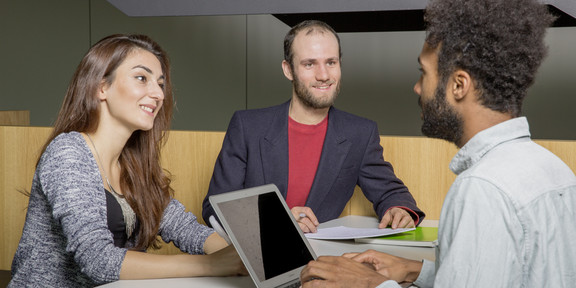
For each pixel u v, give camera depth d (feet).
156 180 5.34
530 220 2.70
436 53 3.16
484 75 2.95
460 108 3.08
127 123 4.85
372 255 4.00
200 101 21.90
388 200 6.13
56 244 4.63
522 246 2.72
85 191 4.36
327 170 6.50
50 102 21.97
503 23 2.93
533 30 2.95
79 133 4.71
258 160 6.59
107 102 4.85
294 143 6.64
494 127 2.96
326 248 4.82
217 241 5.07
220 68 21.72
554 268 2.71
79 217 4.23
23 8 21.85
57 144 4.55
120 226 4.92
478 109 3.01
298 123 6.64
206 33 21.67
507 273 2.71
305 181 6.61
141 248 5.17
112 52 4.82
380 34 20.22
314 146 6.61
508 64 2.91
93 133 4.86
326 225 5.82
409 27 16.22
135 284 3.96
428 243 4.95
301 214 5.47
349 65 20.54
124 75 4.80
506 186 2.73
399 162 6.86
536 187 2.76
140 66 4.86
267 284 3.65
